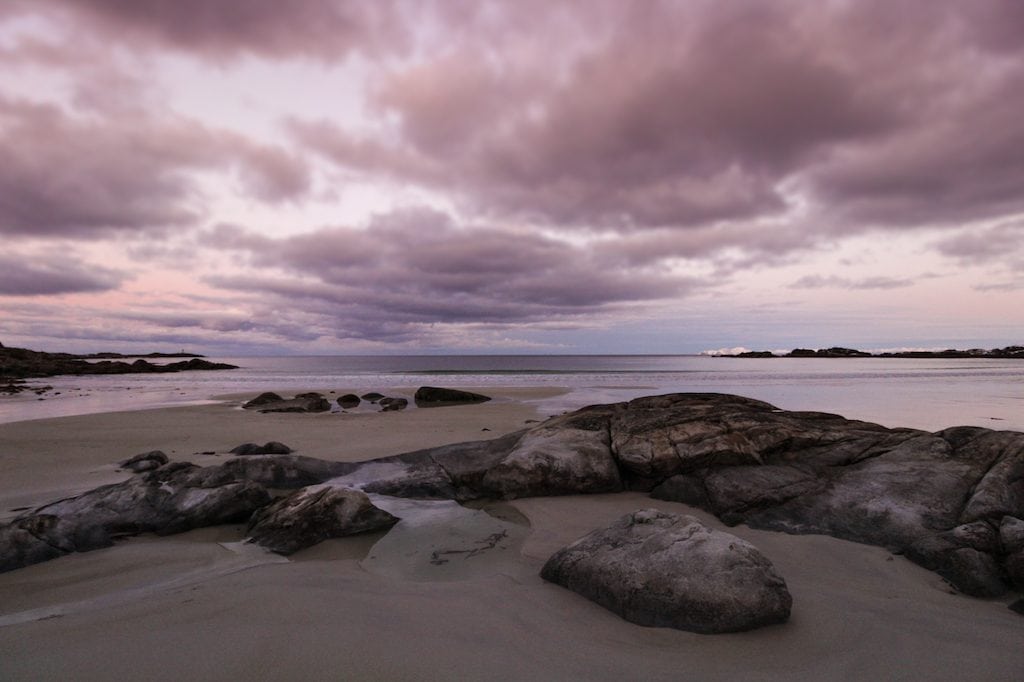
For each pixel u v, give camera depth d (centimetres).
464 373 5766
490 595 454
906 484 691
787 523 675
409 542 635
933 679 333
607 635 384
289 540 625
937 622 419
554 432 952
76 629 369
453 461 946
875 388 3278
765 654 361
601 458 881
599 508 782
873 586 499
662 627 396
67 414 2091
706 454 842
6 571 549
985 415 1902
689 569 423
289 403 2467
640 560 444
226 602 414
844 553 579
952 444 758
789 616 415
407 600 432
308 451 1222
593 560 468
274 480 901
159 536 682
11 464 1106
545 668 328
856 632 397
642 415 953
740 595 400
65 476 1003
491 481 860
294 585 463
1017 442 696
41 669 309
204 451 1254
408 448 1252
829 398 2602
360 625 374
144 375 5997
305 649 334
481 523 706
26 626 380
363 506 684
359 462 984
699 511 756
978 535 535
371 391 3397
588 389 3381
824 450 841
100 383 4428
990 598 474
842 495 702
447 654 338
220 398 2903
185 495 747
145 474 891
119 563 578
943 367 7312
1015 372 5528
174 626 368
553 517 738
